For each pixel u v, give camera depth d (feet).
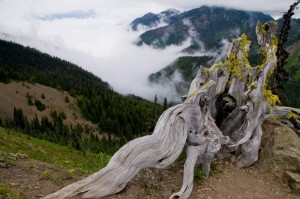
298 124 52.65
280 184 41.27
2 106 590.96
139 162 32.63
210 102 44.16
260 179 42.24
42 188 32.01
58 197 29.07
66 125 522.06
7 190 29.55
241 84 46.39
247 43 48.60
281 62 58.59
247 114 44.14
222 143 42.29
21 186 31.91
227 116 47.73
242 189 39.45
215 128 43.14
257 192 39.40
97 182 30.71
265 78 45.73
